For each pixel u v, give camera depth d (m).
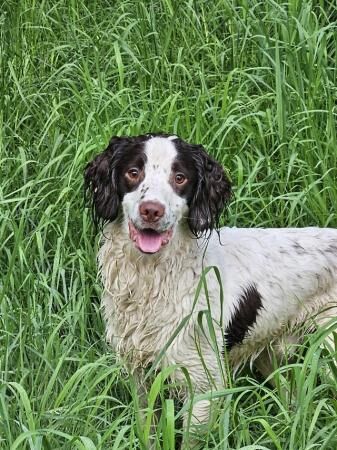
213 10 5.98
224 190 4.32
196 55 5.87
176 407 4.46
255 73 5.71
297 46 5.52
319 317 4.64
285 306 4.55
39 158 5.30
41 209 5.04
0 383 3.95
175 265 4.22
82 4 6.29
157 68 5.62
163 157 4.12
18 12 6.25
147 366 4.35
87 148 4.94
